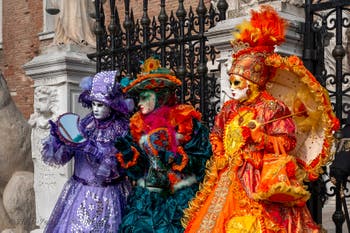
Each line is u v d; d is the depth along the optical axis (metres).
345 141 4.17
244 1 5.08
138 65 5.70
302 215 3.75
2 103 6.28
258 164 3.70
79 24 6.46
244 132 3.72
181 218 4.33
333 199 7.59
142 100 4.59
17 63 15.76
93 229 4.77
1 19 16.14
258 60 3.83
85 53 6.36
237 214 3.71
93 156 4.78
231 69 3.91
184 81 5.27
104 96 4.82
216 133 4.11
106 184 4.88
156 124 4.48
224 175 3.92
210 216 3.81
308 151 3.88
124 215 4.79
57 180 6.14
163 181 4.47
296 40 4.55
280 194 3.52
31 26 15.38
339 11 4.46
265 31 3.81
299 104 3.87
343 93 4.47
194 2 11.28
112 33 6.00
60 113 6.18
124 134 4.86
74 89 6.23
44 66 6.27
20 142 6.31
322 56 4.59
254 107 3.84
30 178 6.38
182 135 4.43
